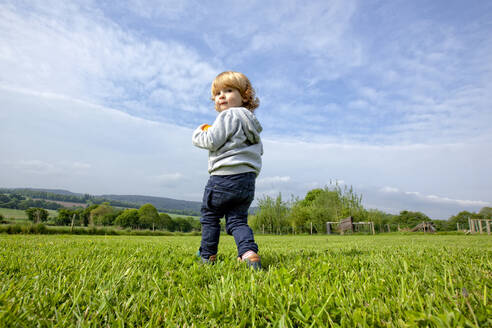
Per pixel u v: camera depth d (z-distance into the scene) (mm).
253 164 2027
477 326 682
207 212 2068
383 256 2387
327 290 1104
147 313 940
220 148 1997
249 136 2064
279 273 1414
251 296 1053
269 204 28781
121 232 20375
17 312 840
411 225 38531
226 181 1941
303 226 27938
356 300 1023
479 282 1200
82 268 1602
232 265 1756
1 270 1595
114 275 1397
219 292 1111
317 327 836
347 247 4172
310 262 1880
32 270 1569
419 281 1234
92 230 18734
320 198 28812
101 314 913
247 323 867
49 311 909
